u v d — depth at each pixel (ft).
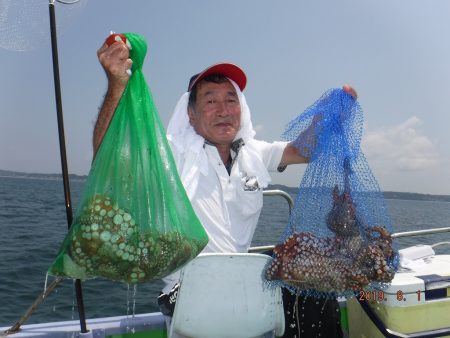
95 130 5.76
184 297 5.75
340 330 7.40
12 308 18.90
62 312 17.97
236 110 7.77
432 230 9.98
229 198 7.46
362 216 6.61
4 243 34.09
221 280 5.76
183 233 5.41
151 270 5.17
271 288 6.06
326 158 6.72
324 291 6.23
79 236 5.03
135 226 5.07
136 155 5.24
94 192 5.13
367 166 6.84
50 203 89.97
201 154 7.40
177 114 7.87
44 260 28.30
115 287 20.80
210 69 7.61
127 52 5.38
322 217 6.52
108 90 5.59
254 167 7.73
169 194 5.38
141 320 8.14
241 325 5.93
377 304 7.58
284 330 6.53
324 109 7.14
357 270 6.09
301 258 6.08
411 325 7.27
